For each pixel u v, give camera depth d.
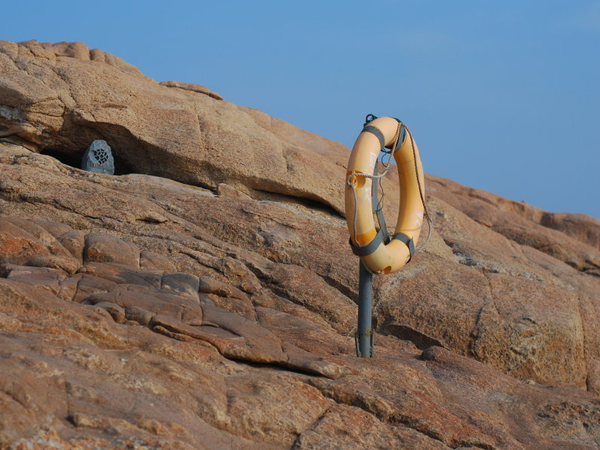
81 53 26.83
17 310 10.36
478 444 10.00
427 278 19.28
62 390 8.09
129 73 27.66
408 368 12.68
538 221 38.16
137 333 10.86
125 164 25.12
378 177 13.03
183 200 20.64
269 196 25.12
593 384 18.16
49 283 12.92
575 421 12.44
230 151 24.70
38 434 7.02
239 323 13.20
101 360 9.13
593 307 19.88
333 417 9.70
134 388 8.70
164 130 24.59
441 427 10.16
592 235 37.28
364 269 13.63
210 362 10.70
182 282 15.12
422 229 25.36
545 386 14.84
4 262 14.15
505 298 18.84
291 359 11.43
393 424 10.24
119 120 23.98
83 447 7.08
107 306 11.72
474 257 24.92
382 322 17.86
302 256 19.28
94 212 18.41
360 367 11.94
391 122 13.82
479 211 34.78
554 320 17.88
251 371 10.82
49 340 9.31
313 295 17.61
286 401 9.80
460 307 18.03
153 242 17.61
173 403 8.69
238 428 8.99
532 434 11.87
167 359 10.01
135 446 7.27
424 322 17.59
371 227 13.07
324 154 32.28
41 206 18.28
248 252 18.75
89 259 15.34
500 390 13.39
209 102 27.48
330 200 25.00
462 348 17.11
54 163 21.39
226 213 20.23
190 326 12.07
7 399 7.38
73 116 23.56
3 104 23.14
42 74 23.91
